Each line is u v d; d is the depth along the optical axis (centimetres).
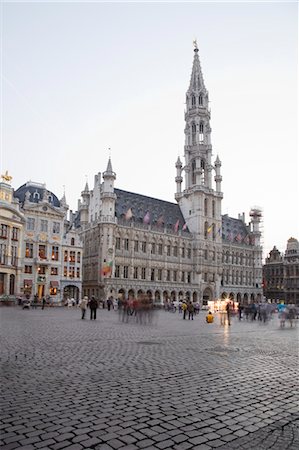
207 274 10544
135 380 1022
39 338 1872
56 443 598
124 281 8462
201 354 1498
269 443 618
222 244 11325
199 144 11369
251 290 11738
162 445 600
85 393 881
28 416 720
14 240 6469
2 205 6112
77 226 9994
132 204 9862
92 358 1337
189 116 11800
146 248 9331
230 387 974
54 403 802
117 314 4538
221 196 11338
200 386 975
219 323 3541
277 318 4938
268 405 827
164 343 1819
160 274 9575
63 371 1113
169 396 873
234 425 697
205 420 720
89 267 8838
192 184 11412
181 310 6053
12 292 6412
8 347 1548
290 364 1330
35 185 7612
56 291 7162
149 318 3422
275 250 13000
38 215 7125
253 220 12606
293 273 12125
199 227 10531
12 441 604
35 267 6919
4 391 887
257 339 2125
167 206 10881
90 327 2597
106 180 8750
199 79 12062
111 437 626
